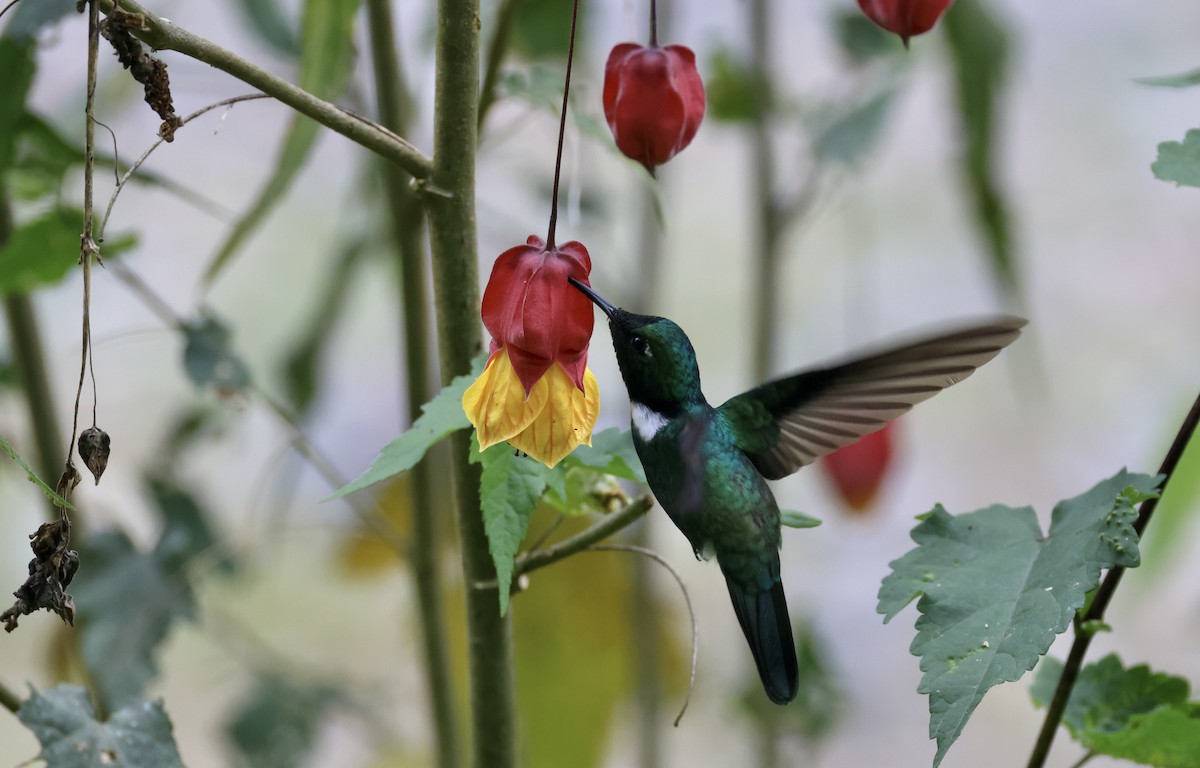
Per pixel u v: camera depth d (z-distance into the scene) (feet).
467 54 6.73
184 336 7.07
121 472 7.26
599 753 7.50
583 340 6.75
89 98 6.64
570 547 6.78
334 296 7.39
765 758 7.48
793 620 7.52
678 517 6.93
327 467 7.11
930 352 6.87
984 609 6.72
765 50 7.39
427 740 7.53
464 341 6.77
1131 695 6.86
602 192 7.39
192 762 7.88
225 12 8.17
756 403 6.94
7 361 7.22
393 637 8.67
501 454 6.74
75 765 6.81
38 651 8.16
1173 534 7.29
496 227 8.21
